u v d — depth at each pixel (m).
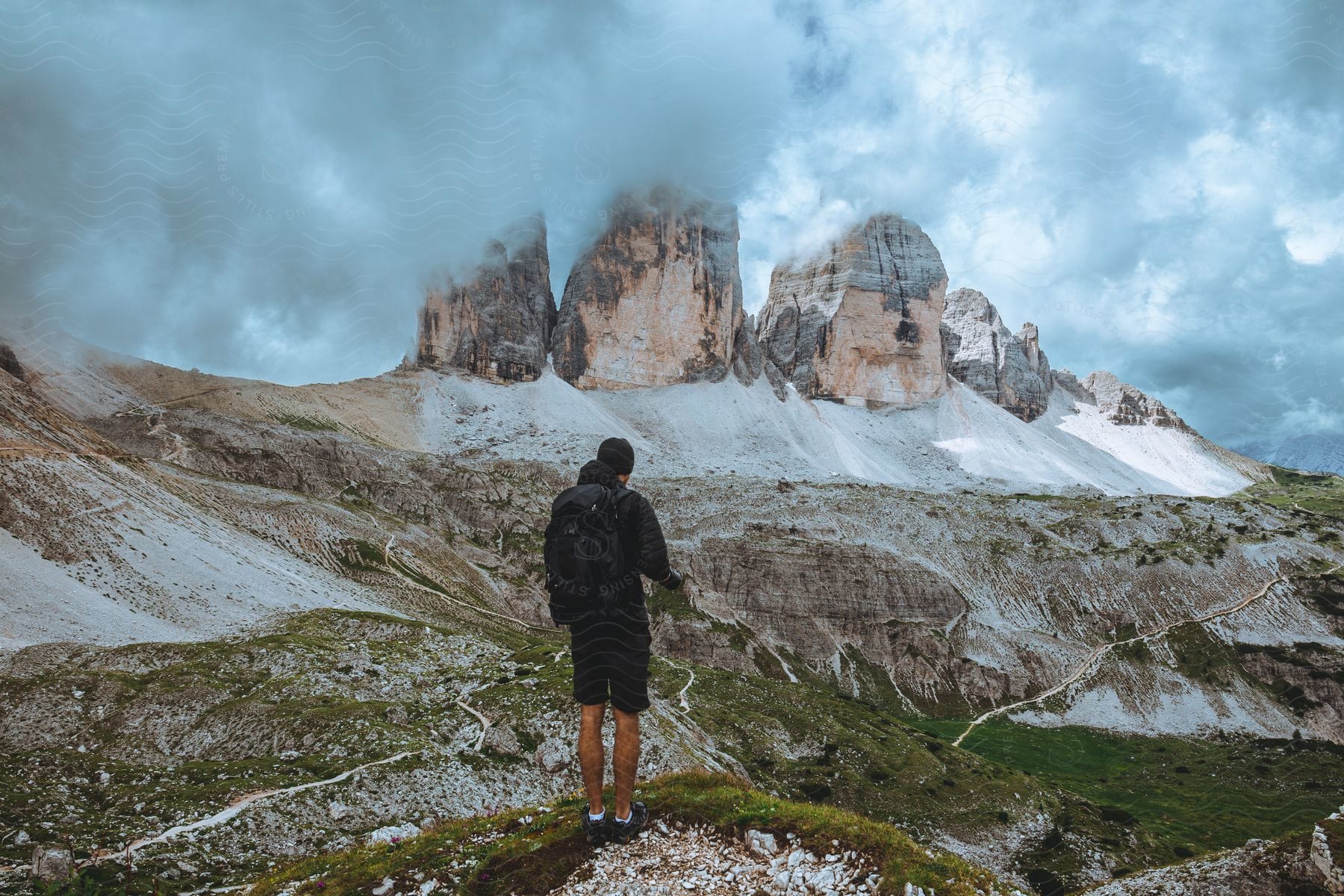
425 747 50.59
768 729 94.50
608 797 11.01
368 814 43.00
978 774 92.56
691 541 180.50
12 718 51.47
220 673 62.56
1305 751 122.75
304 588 102.88
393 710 56.78
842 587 168.62
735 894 9.22
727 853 10.00
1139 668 153.00
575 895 9.16
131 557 87.75
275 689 59.16
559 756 52.50
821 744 93.88
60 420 111.31
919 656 157.38
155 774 44.28
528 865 9.66
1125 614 166.62
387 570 129.25
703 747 76.06
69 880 26.39
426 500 174.25
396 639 79.06
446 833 11.45
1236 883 12.66
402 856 10.62
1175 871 14.00
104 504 93.38
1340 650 147.88
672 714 78.69
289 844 38.44
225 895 31.59
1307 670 144.88
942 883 9.12
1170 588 169.38
